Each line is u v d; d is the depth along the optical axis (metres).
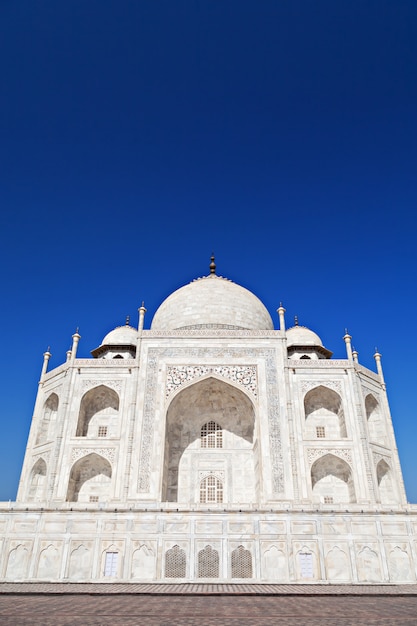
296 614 17.06
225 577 37.16
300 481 56.41
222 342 64.19
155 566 37.50
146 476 55.44
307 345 75.19
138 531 38.69
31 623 13.58
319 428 63.41
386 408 66.81
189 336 64.56
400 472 62.69
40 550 38.12
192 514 39.25
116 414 64.12
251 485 60.50
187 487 60.38
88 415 64.12
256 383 61.59
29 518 39.19
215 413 65.06
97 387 62.75
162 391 60.84
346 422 60.31
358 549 38.25
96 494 58.84
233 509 39.38
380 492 61.81
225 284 80.75
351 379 62.62
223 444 63.28
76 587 31.80
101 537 38.50
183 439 63.41
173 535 38.56
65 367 64.81
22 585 33.69
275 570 37.44
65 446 58.69
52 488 56.19
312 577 37.19
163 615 16.48
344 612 17.73
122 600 23.38
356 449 58.47
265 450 57.00
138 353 63.38
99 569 37.50
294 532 38.66
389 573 37.47
